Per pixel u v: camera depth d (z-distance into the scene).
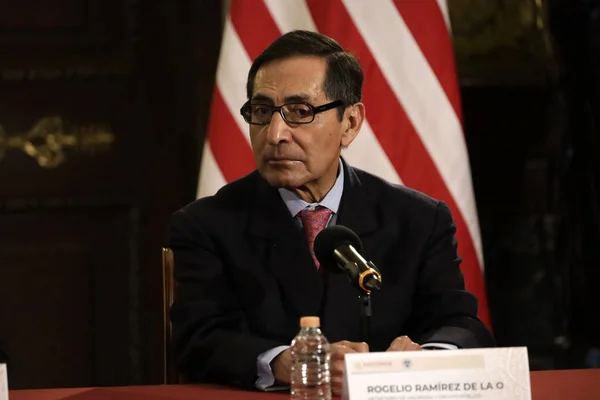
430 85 10.38
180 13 12.83
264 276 7.45
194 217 7.71
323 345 5.98
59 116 12.76
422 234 7.75
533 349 12.94
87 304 12.82
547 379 6.60
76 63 12.76
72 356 12.78
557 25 12.87
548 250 12.97
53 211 12.79
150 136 12.86
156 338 12.84
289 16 10.45
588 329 12.96
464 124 12.91
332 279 7.42
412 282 7.62
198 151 12.80
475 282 10.16
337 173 7.82
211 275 7.50
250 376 6.63
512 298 12.95
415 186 10.25
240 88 10.21
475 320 7.50
